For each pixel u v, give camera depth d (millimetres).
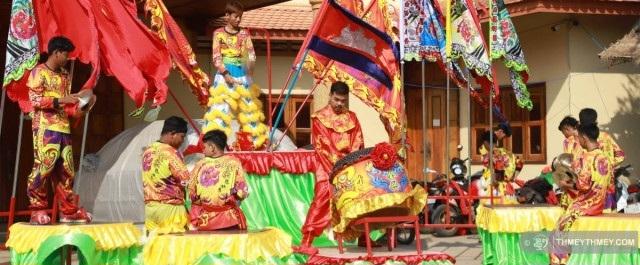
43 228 7766
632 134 15062
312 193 10234
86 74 15086
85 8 9180
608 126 14883
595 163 8195
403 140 10117
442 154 16922
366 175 8289
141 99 9414
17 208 14586
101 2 9430
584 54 14805
